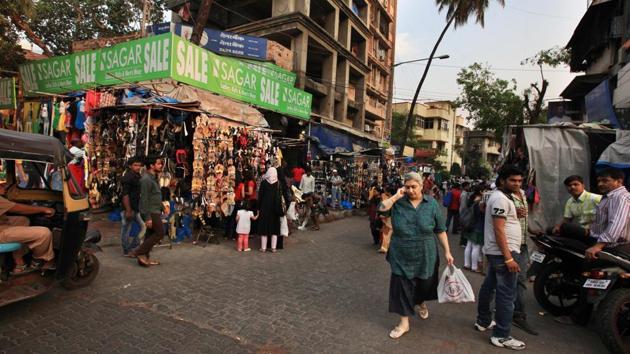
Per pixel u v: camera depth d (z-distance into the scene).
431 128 49.28
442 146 50.69
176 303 4.31
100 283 4.79
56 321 3.65
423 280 3.83
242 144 8.89
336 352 3.42
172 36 8.28
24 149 3.72
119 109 8.50
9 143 3.62
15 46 13.18
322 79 24.47
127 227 6.09
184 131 8.18
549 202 8.33
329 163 15.30
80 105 9.02
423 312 4.36
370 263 7.03
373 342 3.68
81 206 4.20
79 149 8.70
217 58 9.75
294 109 13.55
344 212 14.13
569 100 19.42
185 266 5.84
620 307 3.63
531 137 8.81
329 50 23.67
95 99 8.77
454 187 11.76
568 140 8.51
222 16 23.98
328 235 9.96
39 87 11.41
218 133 8.00
